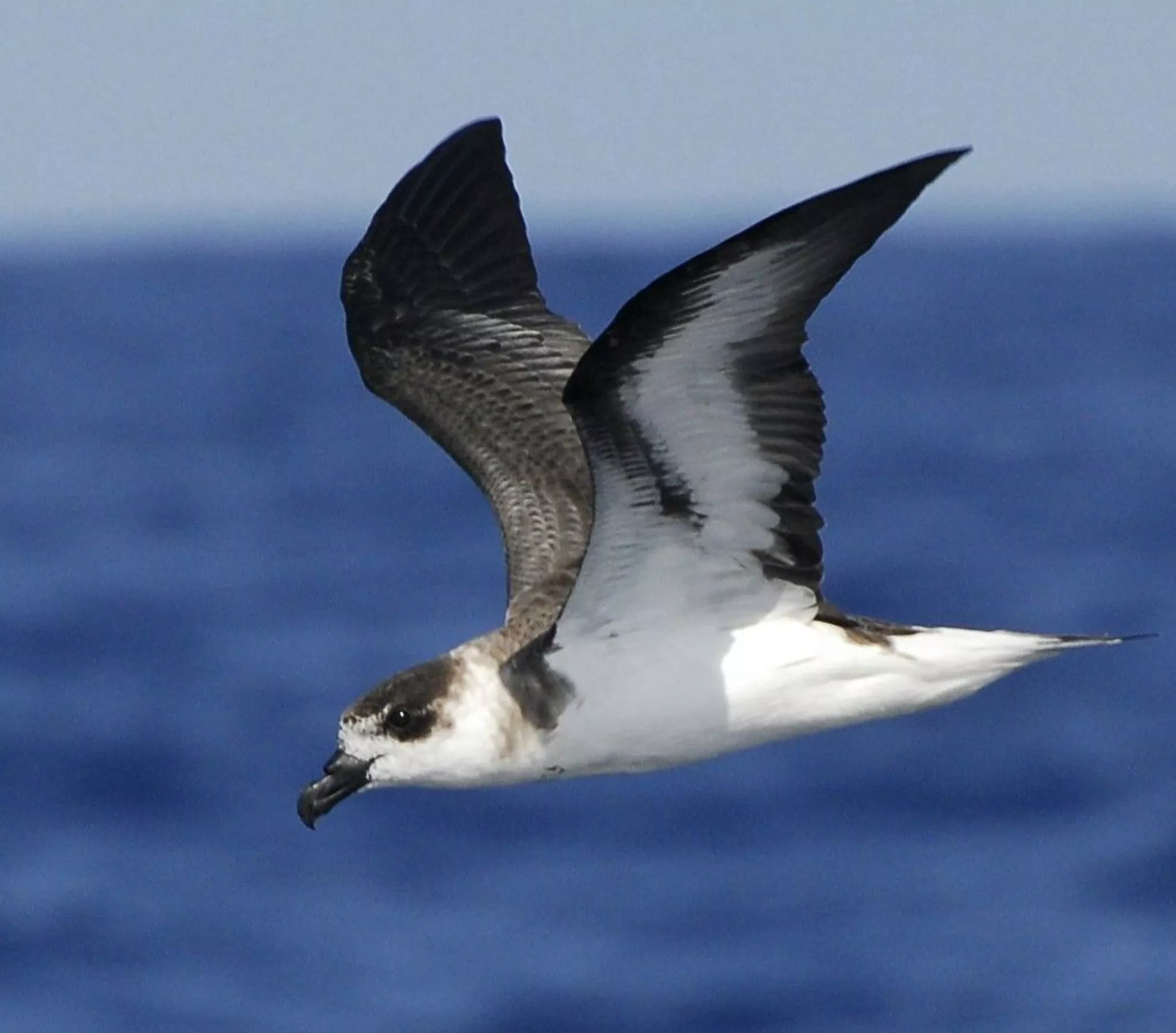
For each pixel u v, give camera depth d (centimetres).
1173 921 2088
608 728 1155
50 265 17988
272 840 2342
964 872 2206
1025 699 2770
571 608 1141
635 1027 1934
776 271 1024
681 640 1148
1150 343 8169
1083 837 2300
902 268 13850
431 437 1337
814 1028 1914
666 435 1083
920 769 2505
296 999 1997
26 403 6931
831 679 1147
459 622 3409
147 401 6969
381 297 1389
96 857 2303
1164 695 2791
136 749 2659
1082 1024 1902
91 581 3791
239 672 3058
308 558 4056
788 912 2119
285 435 6094
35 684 2998
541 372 1345
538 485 1292
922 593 3662
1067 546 4012
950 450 5344
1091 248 16988
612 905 2155
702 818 2362
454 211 1397
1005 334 8656
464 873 2227
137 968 2061
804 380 1070
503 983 1994
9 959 2075
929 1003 1948
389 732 1172
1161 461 5078
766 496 1112
